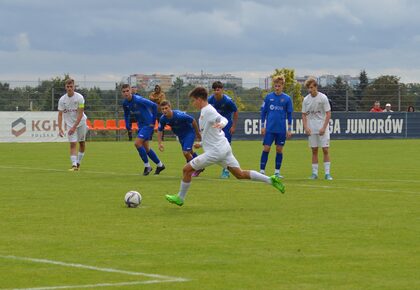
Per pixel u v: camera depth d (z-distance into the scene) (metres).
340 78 98.12
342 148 71.06
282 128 39.94
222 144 26.94
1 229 22.47
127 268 17.28
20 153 61.91
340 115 93.00
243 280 16.20
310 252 19.08
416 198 30.17
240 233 21.78
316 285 15.80
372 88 98.00
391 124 94.69
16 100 88.44
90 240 20.69
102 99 91.75
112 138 92.06
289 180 38.06
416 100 98.69
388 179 38.69
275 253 18.94
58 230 22.31
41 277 16.39
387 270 17.12
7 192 32.09
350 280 16.22
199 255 18.70
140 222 23.80
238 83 95.81
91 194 31.36
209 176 39.94
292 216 25.11
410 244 20.14
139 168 45.97
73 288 15.44
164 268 17.30
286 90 101.38
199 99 26.98
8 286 15.59
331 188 33.94
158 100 60.88
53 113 84.19
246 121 89.62
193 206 27.53
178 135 38.12
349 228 22.67
